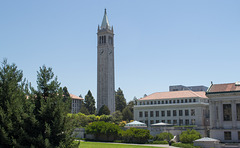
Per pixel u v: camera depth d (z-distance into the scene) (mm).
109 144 103688
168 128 120562
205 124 166750
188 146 90000
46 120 47281
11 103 46312
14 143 43219
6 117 45156
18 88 49469
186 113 166125
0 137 43312
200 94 178250
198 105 163250
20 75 50375
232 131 104375
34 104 47688
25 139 44906
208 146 89125
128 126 130125
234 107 105500
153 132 120625
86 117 192125
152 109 176250
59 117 47312
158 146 97500
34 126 46031
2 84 47250
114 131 121750
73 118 52875
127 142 114875
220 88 110625
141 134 112688
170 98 172125
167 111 171625
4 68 48344
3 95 46531
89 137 128875
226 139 105125
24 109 47531
